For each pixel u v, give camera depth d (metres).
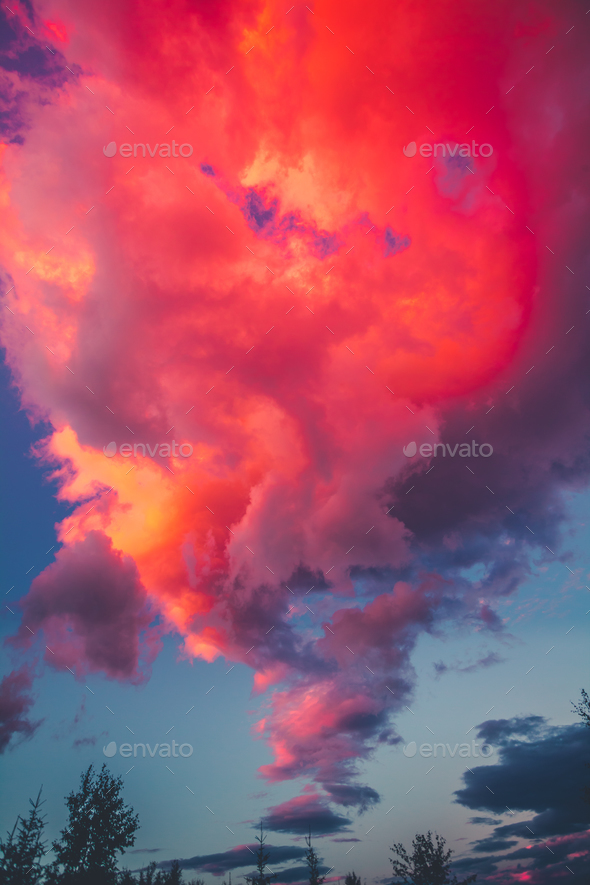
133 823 17.47
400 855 18.73
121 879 17.42
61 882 15.47
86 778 18.08
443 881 17.75
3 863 15.39
